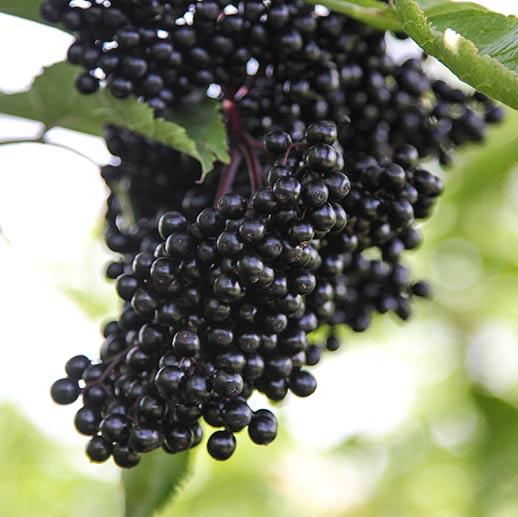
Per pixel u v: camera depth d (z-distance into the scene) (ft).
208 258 1.62
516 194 2.74
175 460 1.83
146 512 1.82
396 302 1.81
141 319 1.67
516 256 2.85
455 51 1.63
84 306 2.66
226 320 1.64
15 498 3.59
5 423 3.57
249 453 3.32
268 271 1.61
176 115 1.75
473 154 2.58
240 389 1.62
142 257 1.65
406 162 1.72
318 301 1.69
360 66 1.76
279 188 1.61
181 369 1.62
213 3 1.69
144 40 1.71
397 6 1.65
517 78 1.62
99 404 1.68
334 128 1.64
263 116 1.75
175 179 1.81
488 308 2.98
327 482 3.55
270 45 1.72
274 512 3.39
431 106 1.83
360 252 1.75
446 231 2.81
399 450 3.58
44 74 1.77
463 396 2.99
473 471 2.66
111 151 1.82
